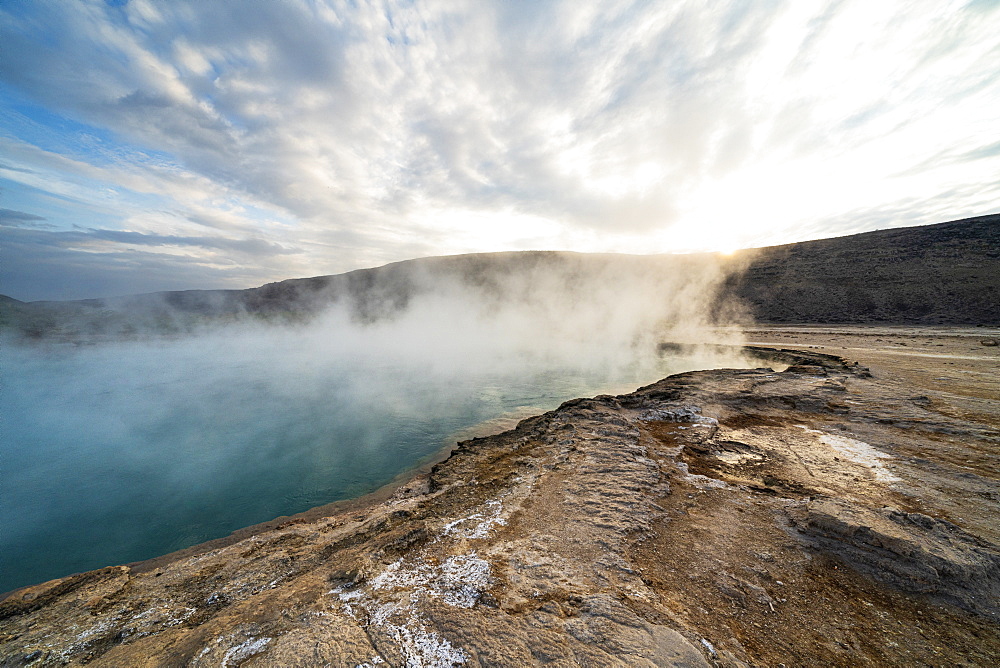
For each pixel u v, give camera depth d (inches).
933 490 230.7
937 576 156.3
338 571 176.2
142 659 134.7
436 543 198.8
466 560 179.9
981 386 436.5
